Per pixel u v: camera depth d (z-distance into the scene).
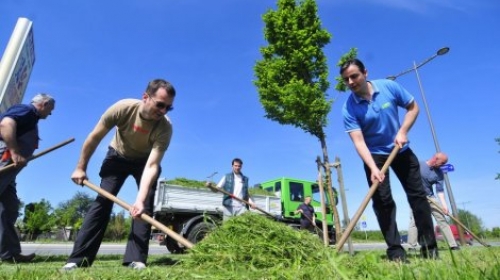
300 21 8.91
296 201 14.24
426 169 7.45
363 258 2.43
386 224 4.41
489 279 1.70
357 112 4.59
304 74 8.75
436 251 4.29
